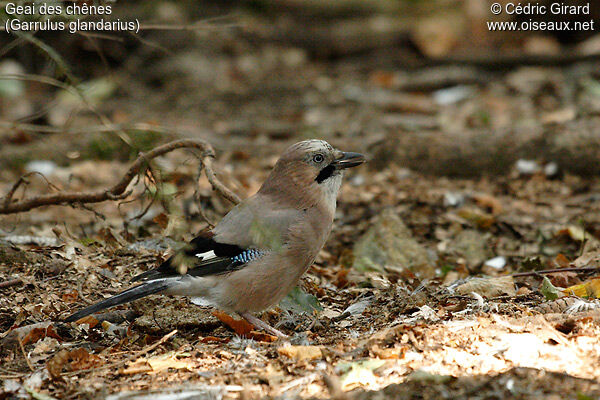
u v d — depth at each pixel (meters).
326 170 8.58
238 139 17.08
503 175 14.79
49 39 19.89
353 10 24.09
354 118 18.31
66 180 14.58
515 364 6.63
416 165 15.16
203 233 8.41
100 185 14.34
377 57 22.78
